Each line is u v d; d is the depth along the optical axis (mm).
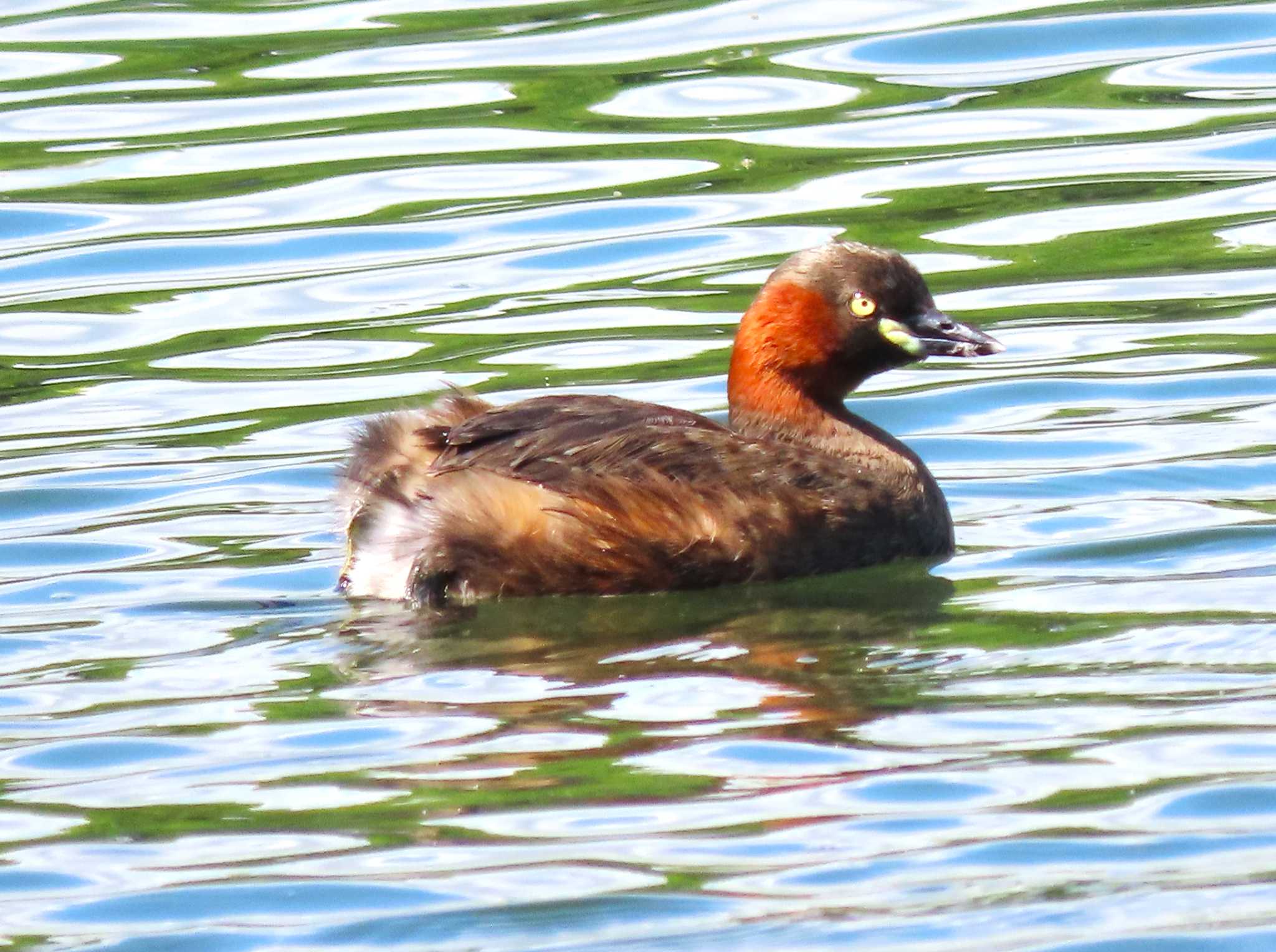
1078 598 12438
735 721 10719
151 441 15445
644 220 19031
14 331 17484
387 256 18672
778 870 9219
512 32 23125
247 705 11117
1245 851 9250
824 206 19047
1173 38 22219
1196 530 13461
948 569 13258
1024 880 9070
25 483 14672
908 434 15586
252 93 21625
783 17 23266
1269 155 19641
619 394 15977
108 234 19109
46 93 21688
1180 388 15898
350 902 9078
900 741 10422
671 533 12922
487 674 11500
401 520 12930
